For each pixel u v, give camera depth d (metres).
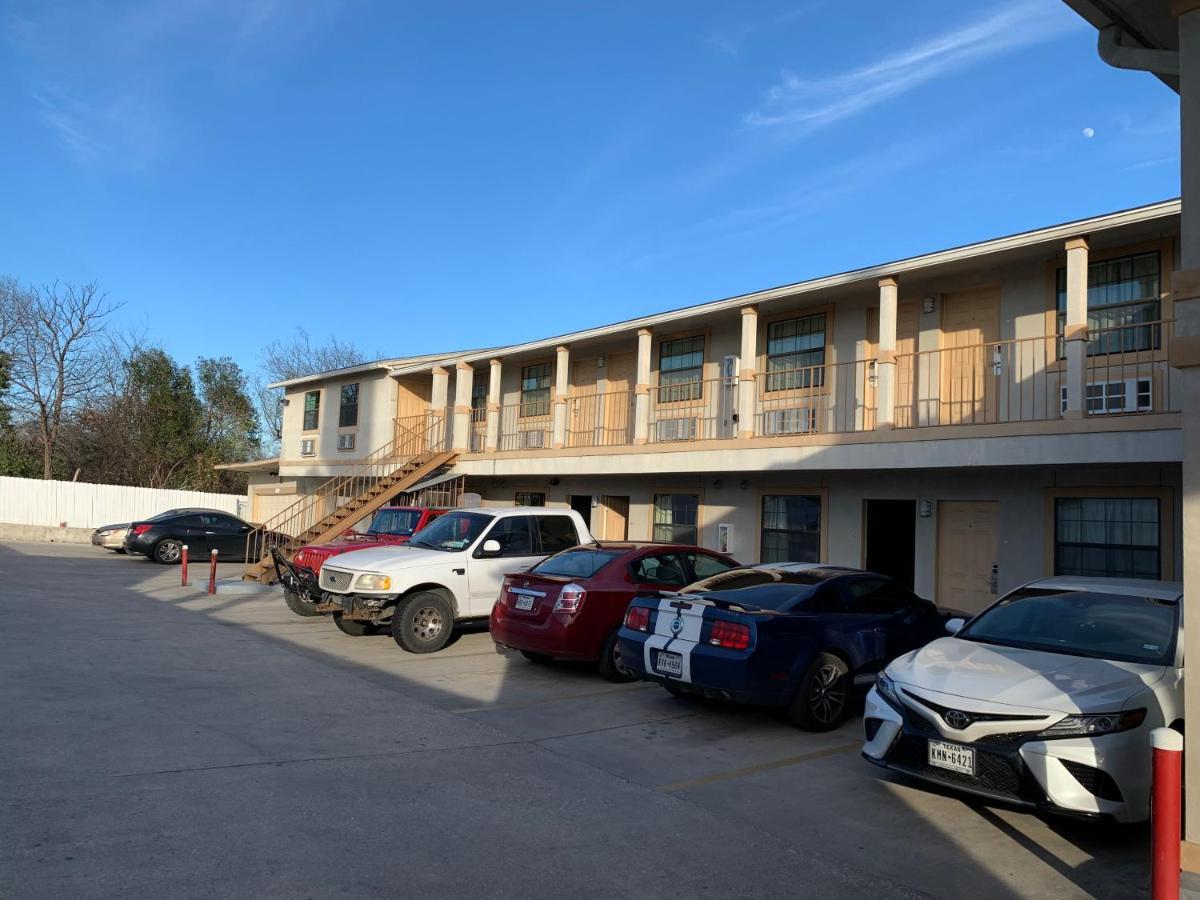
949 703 5.22
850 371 14.59
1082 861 4.71
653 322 16.56
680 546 10.13
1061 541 12.05
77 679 7.93
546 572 9.77
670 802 5.45
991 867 4.59
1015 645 6.19
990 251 11.79
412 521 14.18
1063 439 10.48
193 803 4.88
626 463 16.39
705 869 4.40
